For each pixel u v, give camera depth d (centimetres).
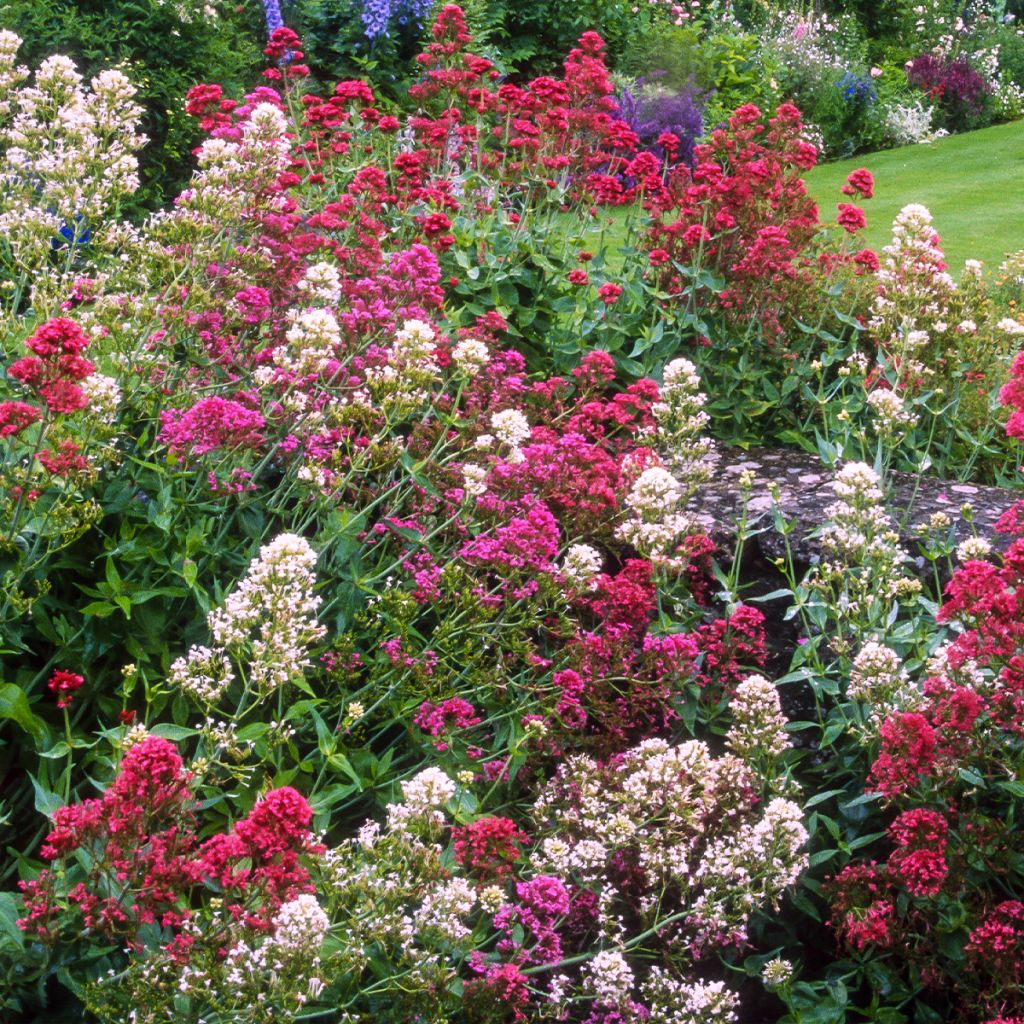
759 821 362
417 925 285
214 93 586
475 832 303
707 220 617
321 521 390
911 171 1614
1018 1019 326
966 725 339
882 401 501
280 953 253
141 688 357
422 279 478
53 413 329
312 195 621
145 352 409
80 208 441
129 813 254
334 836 357
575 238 649
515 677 397
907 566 461
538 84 637
